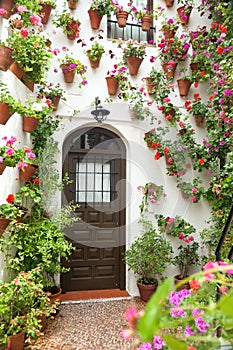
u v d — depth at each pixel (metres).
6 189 2.67
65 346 2.49
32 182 3.22
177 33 4.08
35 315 2.36
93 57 3.67
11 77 2.76
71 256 3.84
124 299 3.63
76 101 3.70
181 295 1.39
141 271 3.76
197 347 1.15
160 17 4.07
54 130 3.50
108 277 3.94
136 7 4.04
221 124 3.77
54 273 3.23
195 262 3.87
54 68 3.65
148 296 3.54
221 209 3.84
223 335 1.10
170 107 3.88
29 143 3.30
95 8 3.66
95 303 3.50
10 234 2.70
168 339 0.79
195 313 1.19
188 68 4.09
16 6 2.68
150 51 4.00
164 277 3.84
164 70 3.97
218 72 3.53
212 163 3.92
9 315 2.35
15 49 2.71
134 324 0.87
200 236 3.97
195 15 4.15
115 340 2.61
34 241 2.77
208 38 3.84
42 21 3.54
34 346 2.48
